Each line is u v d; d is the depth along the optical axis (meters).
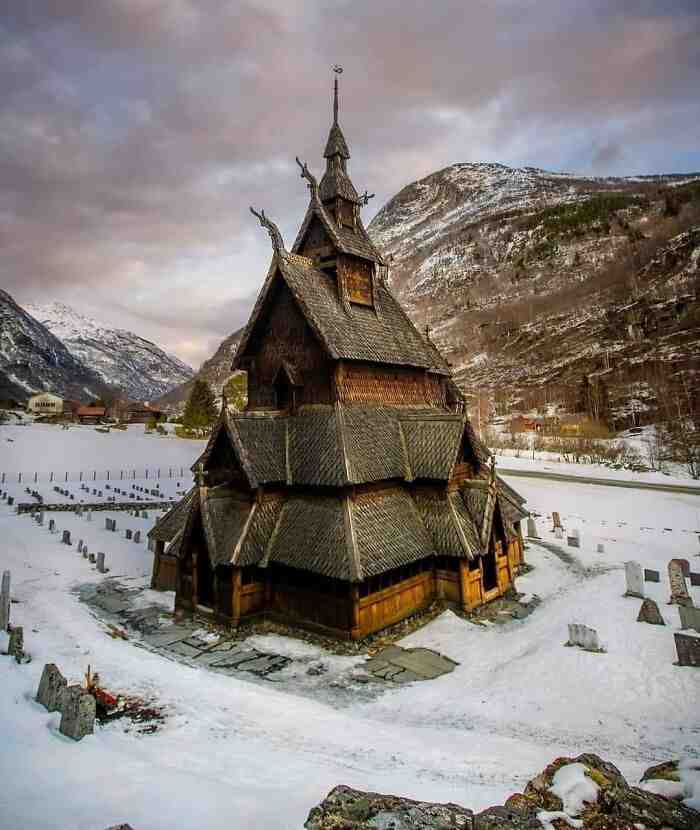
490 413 144.88
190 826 9.09
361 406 29.28
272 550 25.83
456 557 26.98
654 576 31.61
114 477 86.62
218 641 24.56
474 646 23.75
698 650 18.83
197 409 133.12
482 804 10.58
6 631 22.31
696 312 133.00
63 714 14.02
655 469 78.38
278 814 9.55
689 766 9.77
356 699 19.09
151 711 16.06
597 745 15.34
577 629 21.53
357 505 25.98
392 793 11.03
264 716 16.38
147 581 34.50
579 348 163.62
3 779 10.71
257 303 31.05
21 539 45.62
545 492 65.94
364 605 23.94
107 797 10.20
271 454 27.91
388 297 36.53
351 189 33.31
